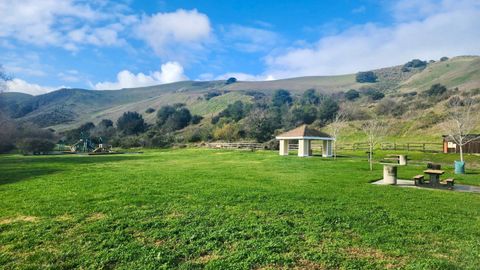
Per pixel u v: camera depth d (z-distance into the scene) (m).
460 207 9.77
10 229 7.02
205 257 5.69
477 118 48.34
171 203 9.32
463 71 103.62
